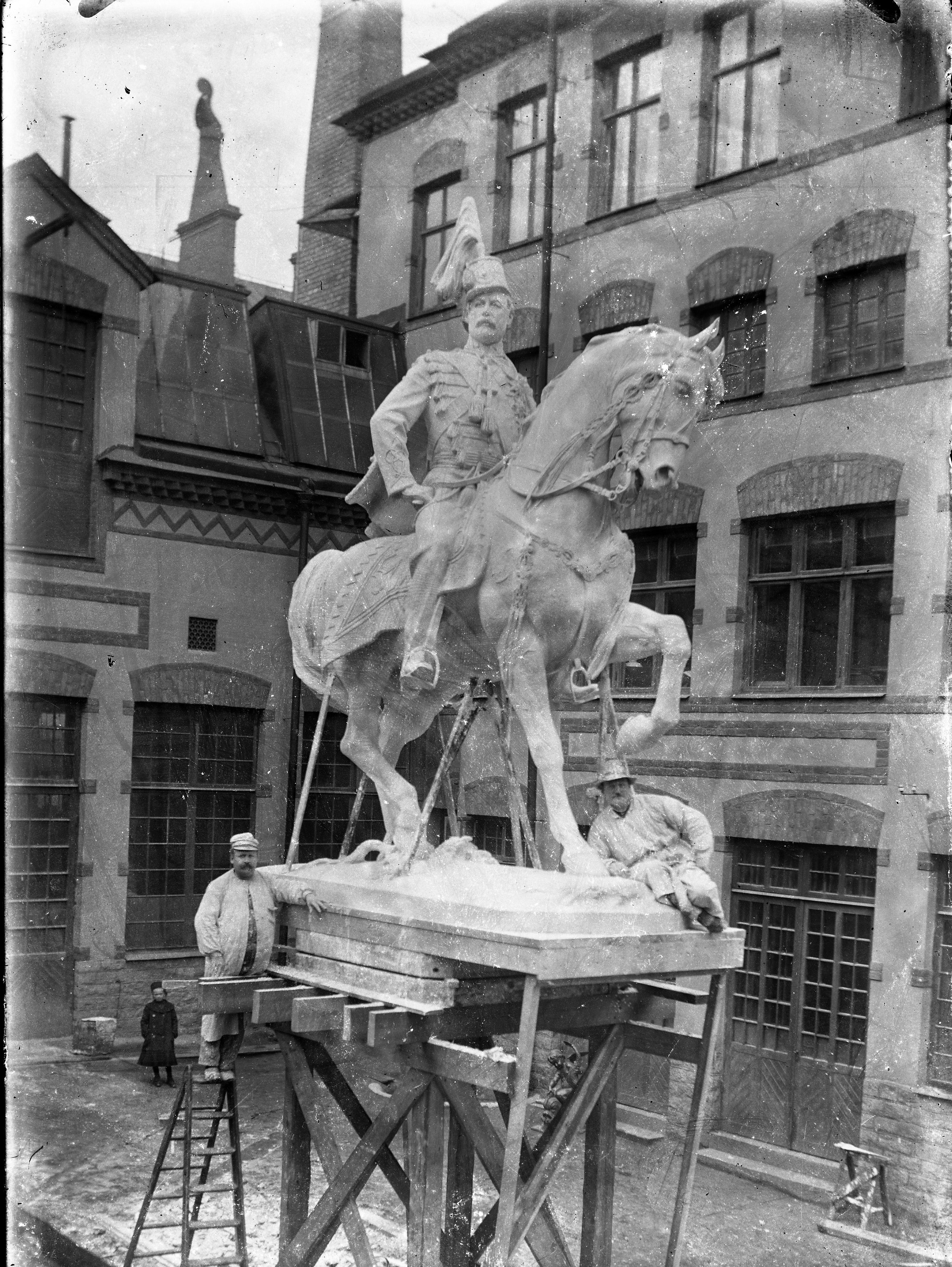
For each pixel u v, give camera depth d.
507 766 6.90
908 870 9.87
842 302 11.02
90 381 11.15
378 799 12.28
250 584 11.86
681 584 11.92
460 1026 6.02
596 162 12.30
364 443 12.78
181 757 11.59
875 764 10.18
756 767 10.84
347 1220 6.43
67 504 10.96
